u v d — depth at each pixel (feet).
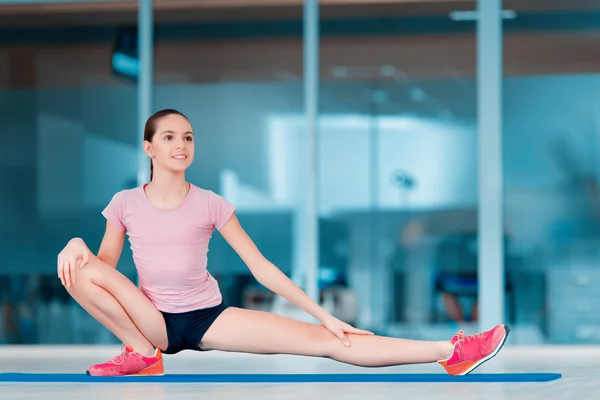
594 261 23.12
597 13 23.43
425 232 23.39
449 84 23.63
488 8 23.56
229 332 13.56
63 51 24.59
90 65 24.50
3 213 24.43
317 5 23.99
